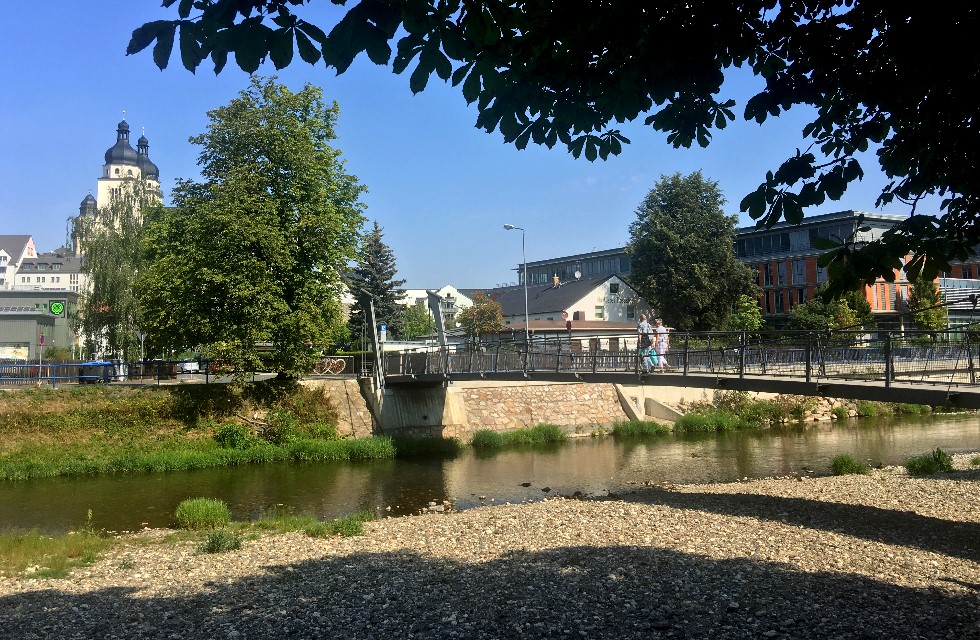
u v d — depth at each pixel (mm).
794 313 50219
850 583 9453
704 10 4332
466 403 36531
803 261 66938
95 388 30766
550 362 25812
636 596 9062
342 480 24797
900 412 45406
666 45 4395
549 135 5066
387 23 3432
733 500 17188
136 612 9445
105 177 142500
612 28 4434
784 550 11695
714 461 27797
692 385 20250
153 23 3363
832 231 64062
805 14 4555
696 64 4496
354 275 58000
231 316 31953
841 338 20781
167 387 31750
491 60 4254
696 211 60406
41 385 31922
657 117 5164
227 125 33281
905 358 15773
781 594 8953
